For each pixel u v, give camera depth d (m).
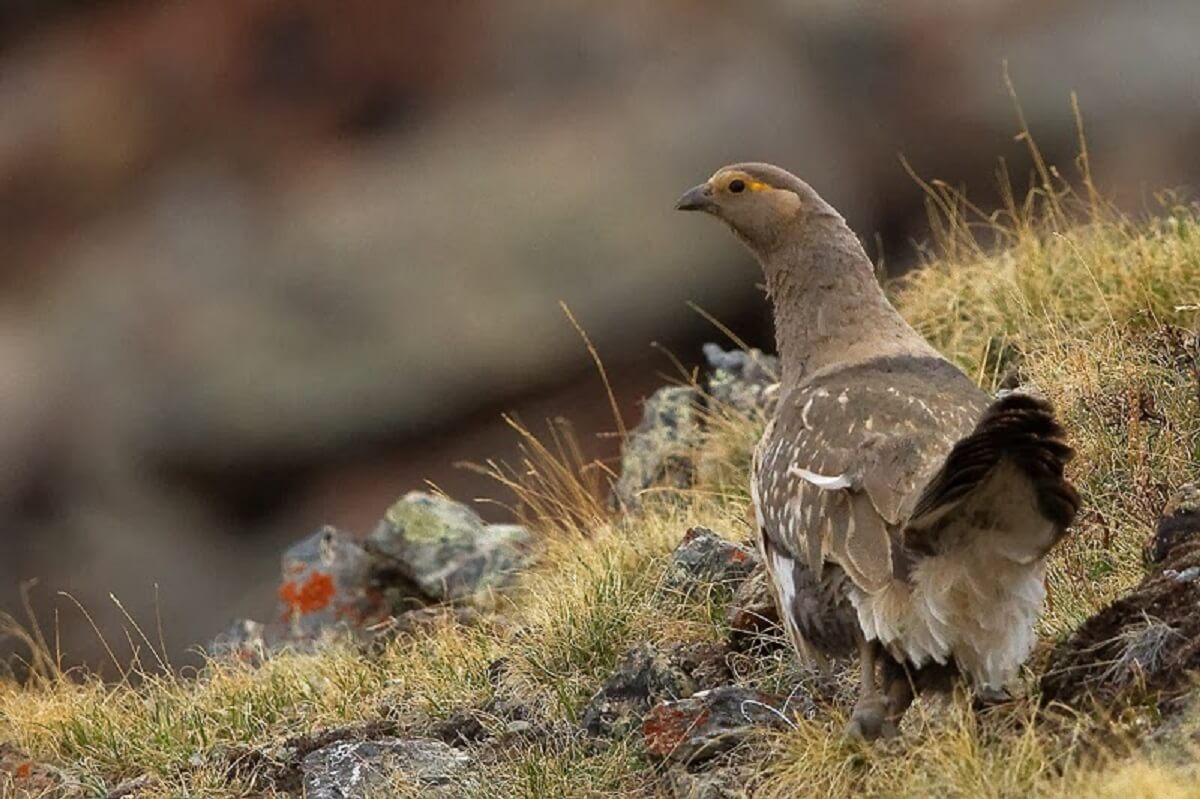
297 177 24.11
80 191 24.86
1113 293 11.05
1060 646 7.68
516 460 20.48
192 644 15.54
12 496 20.92
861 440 7.44
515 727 8.83
